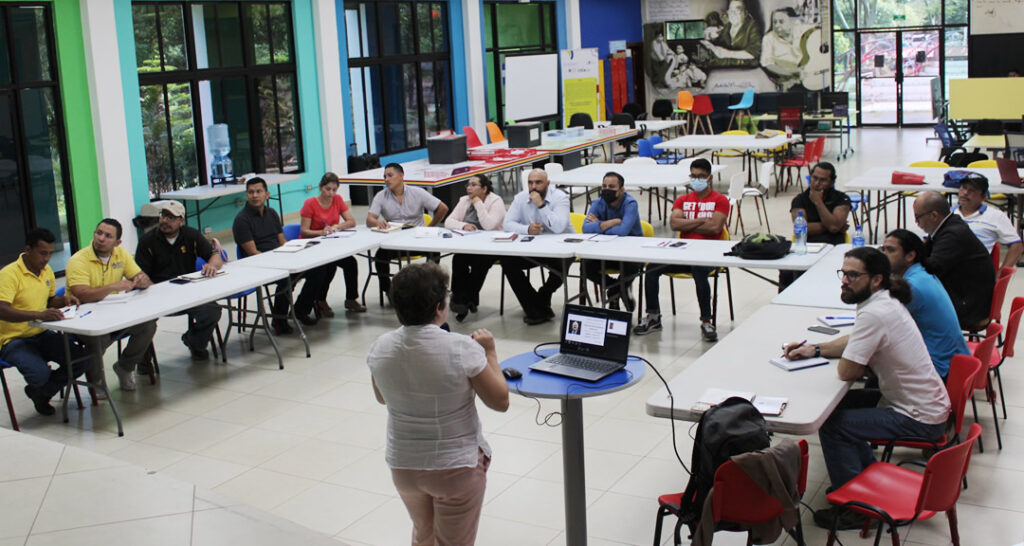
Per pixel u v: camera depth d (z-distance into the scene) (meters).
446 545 3.03
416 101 14.04
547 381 3.42
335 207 7.57
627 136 13.07
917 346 3.63
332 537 3.75
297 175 10.97
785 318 4.52
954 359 3.80
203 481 4.48
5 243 8.88
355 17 12.74
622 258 6.02
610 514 3.98
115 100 9.48
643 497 4.12
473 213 7.36
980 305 5.13
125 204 9.66
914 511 3.12
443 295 2.93
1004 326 6.16
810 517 3.85
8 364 5.18
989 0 15.83
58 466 4.25
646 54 18.89
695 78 18.56
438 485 2.94
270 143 11.50
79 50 9.20
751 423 3.10
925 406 3.61
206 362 6.34
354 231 7.41
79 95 9.24
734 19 17.97
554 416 5.11
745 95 17.19
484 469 3.07
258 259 6.59
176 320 7.44
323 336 6.81
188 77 10.35
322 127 12.09
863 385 4.41
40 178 9.08
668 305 7.16
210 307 6.25
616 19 18.20
